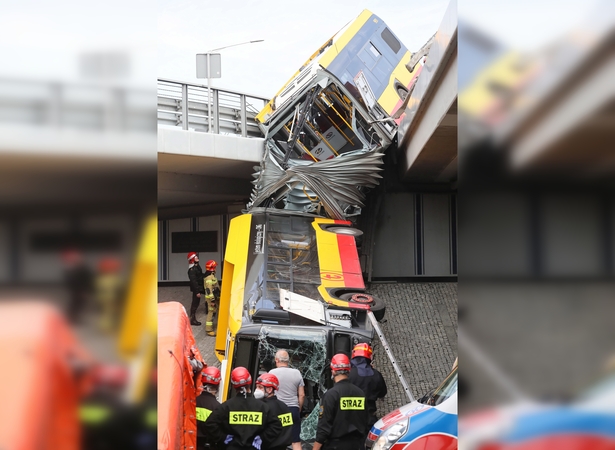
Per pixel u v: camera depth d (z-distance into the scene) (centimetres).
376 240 1869
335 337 970
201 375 780
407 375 1291
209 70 1711
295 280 1207
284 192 1471
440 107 1158
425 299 1691
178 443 418
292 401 845
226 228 2102
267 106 1716
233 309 1146
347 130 1770
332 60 1617
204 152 1656
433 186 1897
